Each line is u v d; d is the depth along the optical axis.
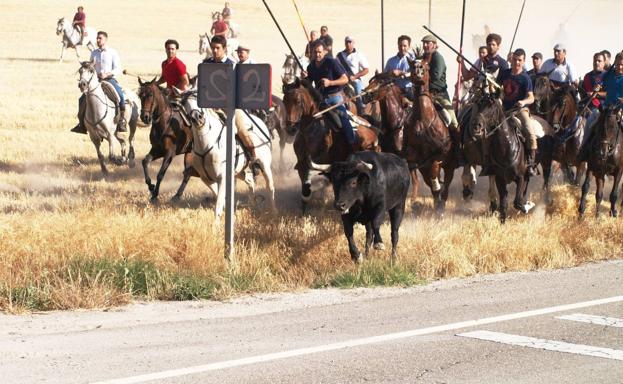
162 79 21.66
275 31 71.75
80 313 11.31
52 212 17.06
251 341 9.83
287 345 9.64
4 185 22.23
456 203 20.41
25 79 44.56
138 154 28.39
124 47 59.84
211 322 10.81
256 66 13.91
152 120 20.72
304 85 17.61
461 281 13.50
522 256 14.74
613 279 13.33
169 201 20.06
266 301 12.15
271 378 8.46
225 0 89.56
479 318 10.87
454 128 18.38
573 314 11.05
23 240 13.70
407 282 13.29
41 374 8.52
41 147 28.42
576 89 22.11
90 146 29.16
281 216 17.02
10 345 9.59
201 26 74.56
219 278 12.88
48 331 10.30
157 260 13.44
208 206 19.41
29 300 11.62
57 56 55.44
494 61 20.17
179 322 10.82
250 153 17.91
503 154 17.56
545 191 20.08
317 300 12.19
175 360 9.03
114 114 25.33
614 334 10.10
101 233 14.24
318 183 19.52
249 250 14.22
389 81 18.66
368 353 9.33
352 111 19.02
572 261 15.00
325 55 17.89
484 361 9.05
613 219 17.48
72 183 22.92
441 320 10.78
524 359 9.12
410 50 22.83
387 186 14.23
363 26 76.19
